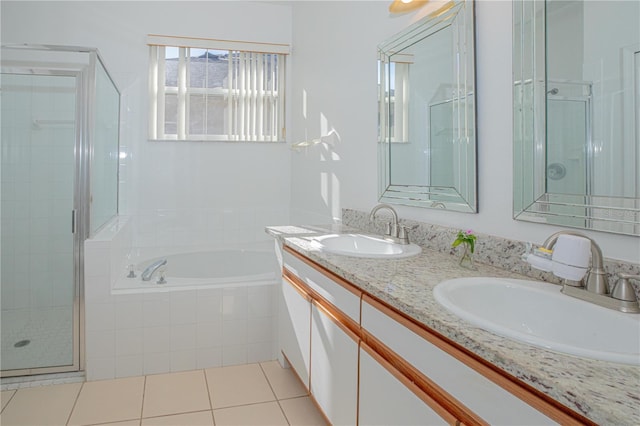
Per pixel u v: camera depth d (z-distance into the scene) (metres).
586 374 0.66
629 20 1.03
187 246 3.58
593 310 0.96
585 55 1.14
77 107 2.36
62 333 2.35
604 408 0.56
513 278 1.26
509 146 1.41
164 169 3.54
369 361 1.27
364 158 2.45
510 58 1.40
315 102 3.23
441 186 1.76
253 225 3.78
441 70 1.75
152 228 3.53
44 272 2.43
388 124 2.17
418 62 1.91
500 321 1.15
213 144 3.66
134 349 2.29
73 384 2.19
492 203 1.50
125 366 2.28
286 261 2.21
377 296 1.17
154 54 3.48
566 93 1.19
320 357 1.68
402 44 2.03
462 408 0.88
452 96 1.68
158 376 2.30
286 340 2.23
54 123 2.51
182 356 2.36
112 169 3.11
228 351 2.44
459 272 1.35
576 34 1.16
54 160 2.51
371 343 1.28
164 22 3.50
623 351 0.88
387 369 1.17
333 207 2.90
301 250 1.82
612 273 1.05
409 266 1.44
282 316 2.32
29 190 2.48
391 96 2.13
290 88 3.83
